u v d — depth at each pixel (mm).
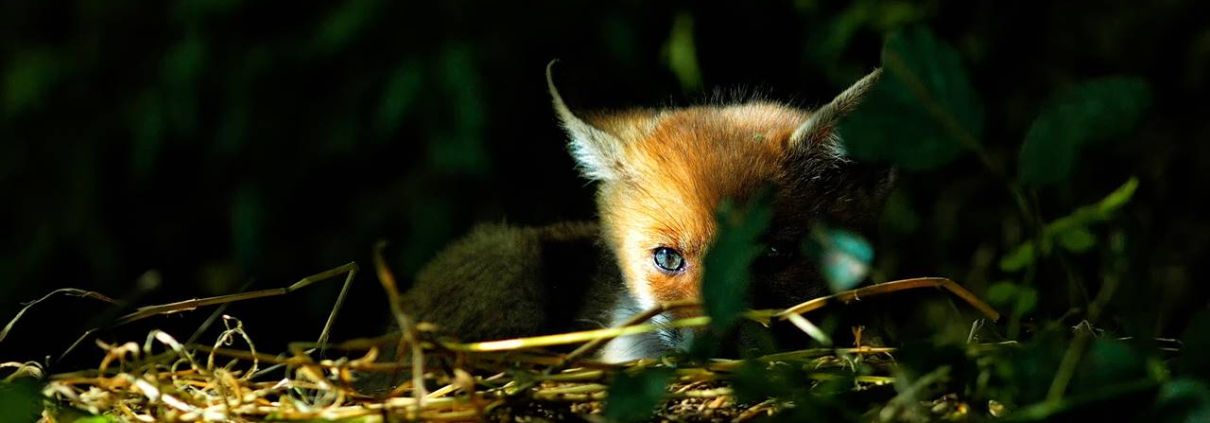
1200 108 11125
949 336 7520
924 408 4305
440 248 11430
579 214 11875
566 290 8250
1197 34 11195
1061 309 6508
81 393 5219
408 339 4828
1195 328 3910
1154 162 10828
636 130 8570
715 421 4691
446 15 11656
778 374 4496
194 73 11641
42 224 12430
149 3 12461
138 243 12750
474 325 7852
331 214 12297
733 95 10711
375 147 12180
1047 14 11648
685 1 11852
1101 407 3711
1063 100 4258
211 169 12477
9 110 12516
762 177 7535
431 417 4613
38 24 13156
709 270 4297
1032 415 3744
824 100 11406
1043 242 4781
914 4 11375
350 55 11977
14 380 5109
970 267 10938
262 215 11820
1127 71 11375
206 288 12273
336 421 4656
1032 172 4285
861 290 5070
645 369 4523
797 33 11961
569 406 4730
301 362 4953
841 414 4145
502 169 11914
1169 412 3643
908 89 4336
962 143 4340
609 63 11797
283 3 12180
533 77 11852
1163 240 10516
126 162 12680
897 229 11141
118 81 12656
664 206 7719
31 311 11617
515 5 11633
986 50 11516
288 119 12055
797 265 7375
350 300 11617
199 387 5492
